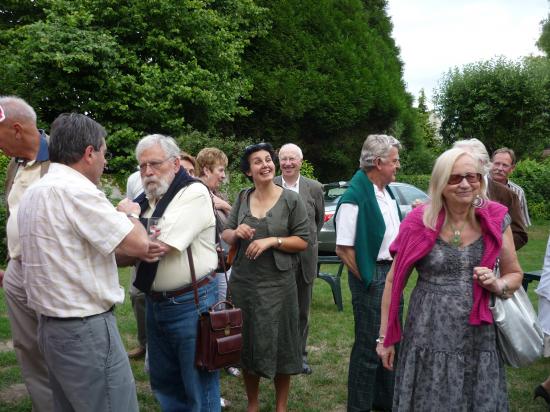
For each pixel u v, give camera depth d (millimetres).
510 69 17172
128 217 2457
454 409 2305
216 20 13109
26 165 3006
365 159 3260
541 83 16766
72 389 2168
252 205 3447
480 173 2340
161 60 12641
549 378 3691
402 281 2451
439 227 2359
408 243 2418
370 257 3180
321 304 6578
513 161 4297
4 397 3777
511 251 2402
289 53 15820
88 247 2195
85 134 2238
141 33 12469
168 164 2750
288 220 3354
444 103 18141
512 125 17422
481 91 17000
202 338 2775
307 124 16594
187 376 2838
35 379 3041
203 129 13516
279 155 4352
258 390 3703
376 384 3521
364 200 3197
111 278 2266
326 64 16375
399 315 2734
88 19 11578
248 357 3266
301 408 3723
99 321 2207
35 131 2969
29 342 2990
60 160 2234
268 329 3232
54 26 11477
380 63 18406
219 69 13773
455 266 2338
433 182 2371
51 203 2131
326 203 9500
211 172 4039
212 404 2930
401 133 19266
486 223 2322
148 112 12148
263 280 3262
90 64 11523
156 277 2777
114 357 2238
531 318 2416
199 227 2746
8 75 10977
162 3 12094
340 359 4680
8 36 13000
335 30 16922
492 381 2305
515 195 4117
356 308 3281
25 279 2178
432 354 2350
